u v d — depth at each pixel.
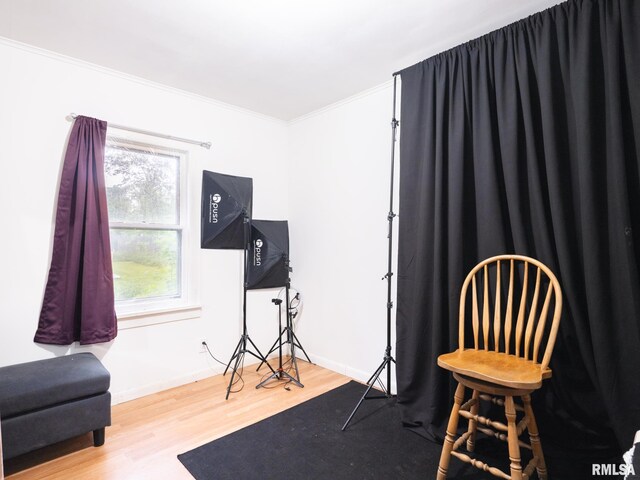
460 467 1.72
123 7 1.76
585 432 1.63
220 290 2.94
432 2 1.73
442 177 2.03
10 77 2.05
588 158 1.54
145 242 2.62
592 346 1.56
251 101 2.95
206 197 2.78
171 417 2.20
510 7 1.77
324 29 1.95
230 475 1.66
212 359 2.89
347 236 2.87
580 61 1.58
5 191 2.04
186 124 2.75
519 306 1.79
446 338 2.01
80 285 2.22
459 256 1.93
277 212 3.37
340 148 2.93
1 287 2.03
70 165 2.18
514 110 1.78
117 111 2.42
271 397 2.48
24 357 2.09
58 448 1.87
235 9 1.78
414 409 2.09
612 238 1.52
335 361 2.97
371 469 1.70
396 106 2.52
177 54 2.21
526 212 1.79
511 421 1.42
